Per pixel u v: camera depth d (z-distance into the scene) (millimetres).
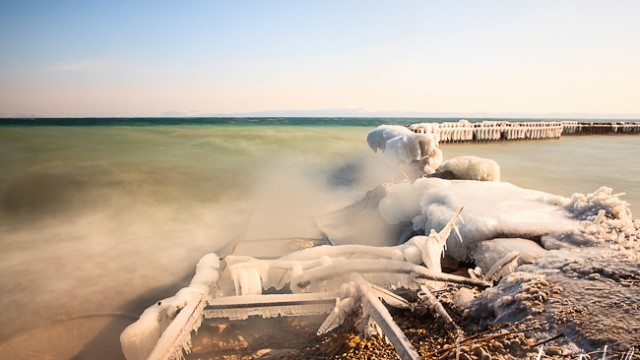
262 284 4516
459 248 5898
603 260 4074
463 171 9625
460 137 35844
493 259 5359
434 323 3834
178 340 2910
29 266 6844
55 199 12109
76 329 4770
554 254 4609
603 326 2982
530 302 3514
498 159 22719
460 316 3934
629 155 25547
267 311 3656
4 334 4652
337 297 3707
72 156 20109
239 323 4352
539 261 4438
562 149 30172
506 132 38562
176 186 14133
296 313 3664
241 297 3721
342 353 3537
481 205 6840
